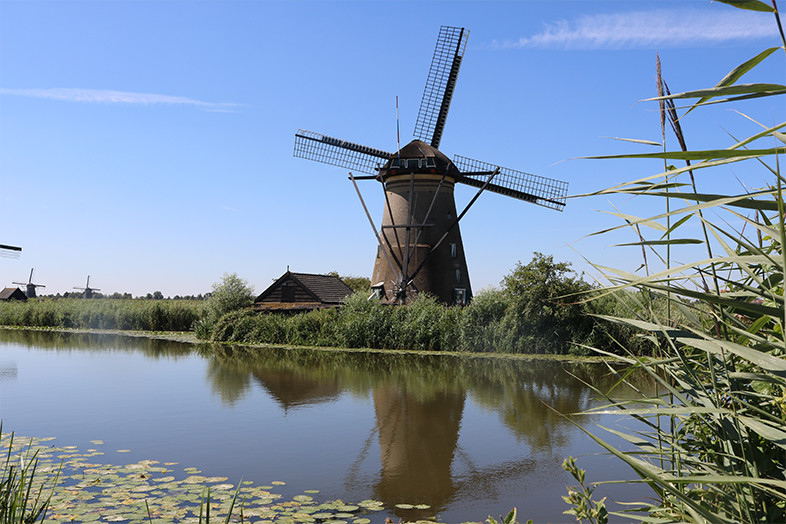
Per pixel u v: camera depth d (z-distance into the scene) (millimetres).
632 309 2059
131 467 6781
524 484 6184
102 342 26219
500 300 20312
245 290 31094
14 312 40062
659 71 1765
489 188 29219
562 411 9906
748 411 1836
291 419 9562
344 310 24641
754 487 1645
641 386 11984
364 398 11422
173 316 35062
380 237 29781
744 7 1278
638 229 1960
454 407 10430
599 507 2080
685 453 1880
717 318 1739
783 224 1202
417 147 29047
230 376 14656
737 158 1352
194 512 5312
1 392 12289
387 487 6148
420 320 22016
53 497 5660
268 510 5418
